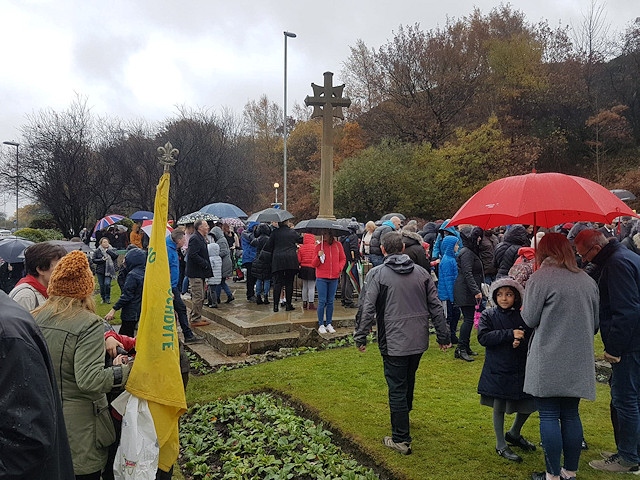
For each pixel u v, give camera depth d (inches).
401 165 1134.4
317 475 145.9
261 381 227.8
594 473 141.3
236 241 575.8
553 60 1298.0
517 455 147.9
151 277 110.6
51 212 1027.3
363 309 157.0
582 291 125.3
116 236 728.3
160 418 107.0
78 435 101.8
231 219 606.5
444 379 224.2
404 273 155.7
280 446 163.9
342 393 205.6
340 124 1512.1
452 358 259.0
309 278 360.5
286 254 339.0
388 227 342.6
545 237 133.2
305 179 1523.1
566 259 128.6
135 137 1147.9
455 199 1100.5
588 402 198.8
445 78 1251.2
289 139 1796.3
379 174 1124.5
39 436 57.9
